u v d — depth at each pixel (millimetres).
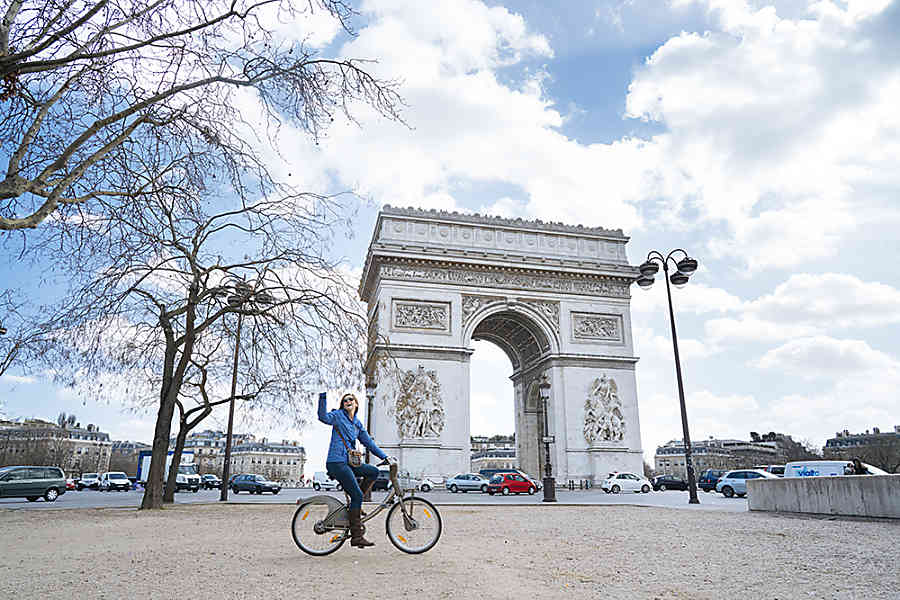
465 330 71750
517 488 59938
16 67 13305
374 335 31016
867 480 21359
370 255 73062
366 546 12180
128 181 19406
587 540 15633
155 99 15766
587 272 75875
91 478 94812
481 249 75125
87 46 14188
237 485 73375
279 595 8680
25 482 46750
